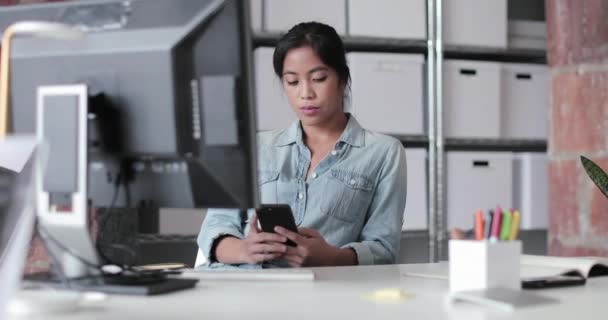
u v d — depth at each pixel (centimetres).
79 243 109
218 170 113
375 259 168
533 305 88
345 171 181
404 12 305
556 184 281
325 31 179
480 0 321
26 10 119
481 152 319
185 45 110
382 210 181
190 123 111
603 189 170
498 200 321
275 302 92
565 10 277
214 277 119
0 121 110
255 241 151
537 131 336
